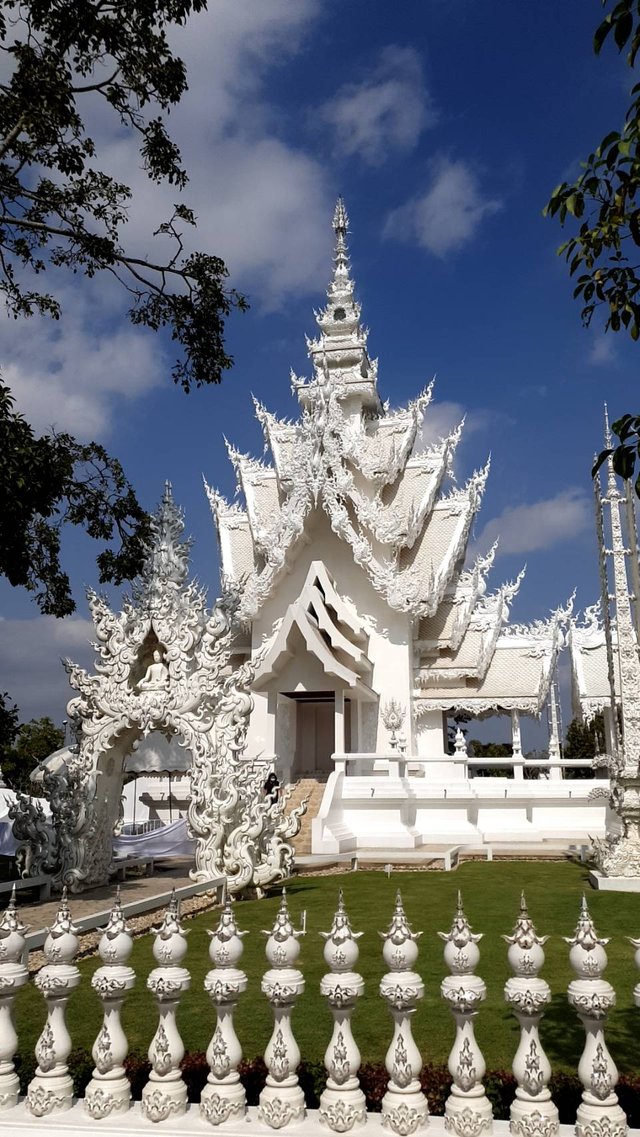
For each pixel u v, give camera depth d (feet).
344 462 126.31
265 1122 16.97
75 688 57.26
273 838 55.47
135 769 108.78
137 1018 27.63
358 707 115.44
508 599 122.42
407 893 54.49
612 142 23.48
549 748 118.32
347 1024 17.47
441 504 129.70
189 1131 16.85
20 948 19.27
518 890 55.31
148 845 79.71
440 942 38.14
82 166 51.90
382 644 117.39
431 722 119.55
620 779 56.80
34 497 46.62
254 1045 23.99
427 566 123.95
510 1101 18.15
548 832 92.27
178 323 55.42
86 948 39.42
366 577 119.34
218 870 53.72
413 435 131.13
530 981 16.71
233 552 133.39
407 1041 17.06
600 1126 15.74
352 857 76.13
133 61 49.32
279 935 18.04
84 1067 19.69
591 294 26.04
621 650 57.57
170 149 52.65
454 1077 16.56
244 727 56.34
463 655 119.75
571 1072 20.71
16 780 134.82
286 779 110.63
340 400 139.85
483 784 94.27
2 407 45.68
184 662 56.24
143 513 58.90
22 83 46.85
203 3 47.75
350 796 87.71
